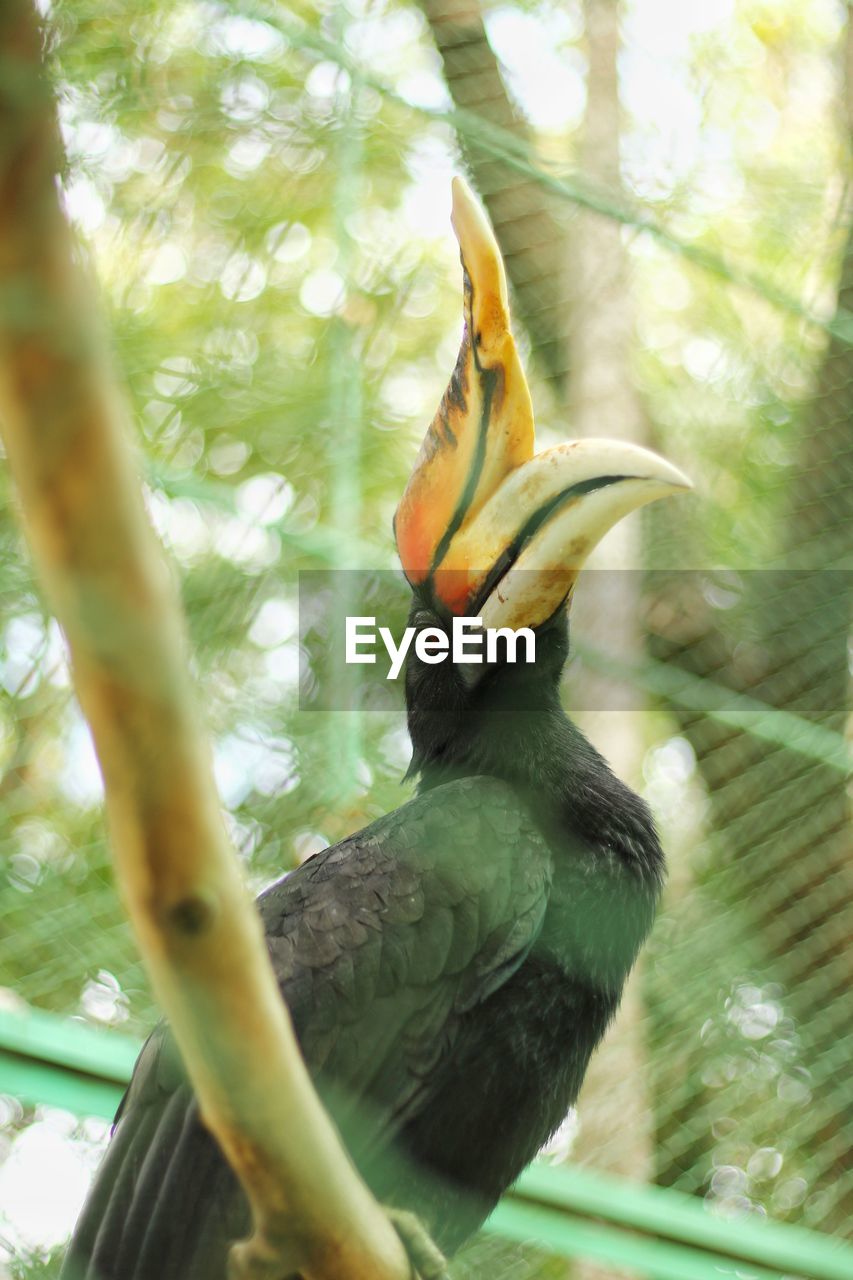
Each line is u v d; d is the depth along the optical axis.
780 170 8.13
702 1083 5.79
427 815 3.70
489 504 4.06
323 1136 2.13
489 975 3.50
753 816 6.51
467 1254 4.87
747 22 8.28
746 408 7.50
